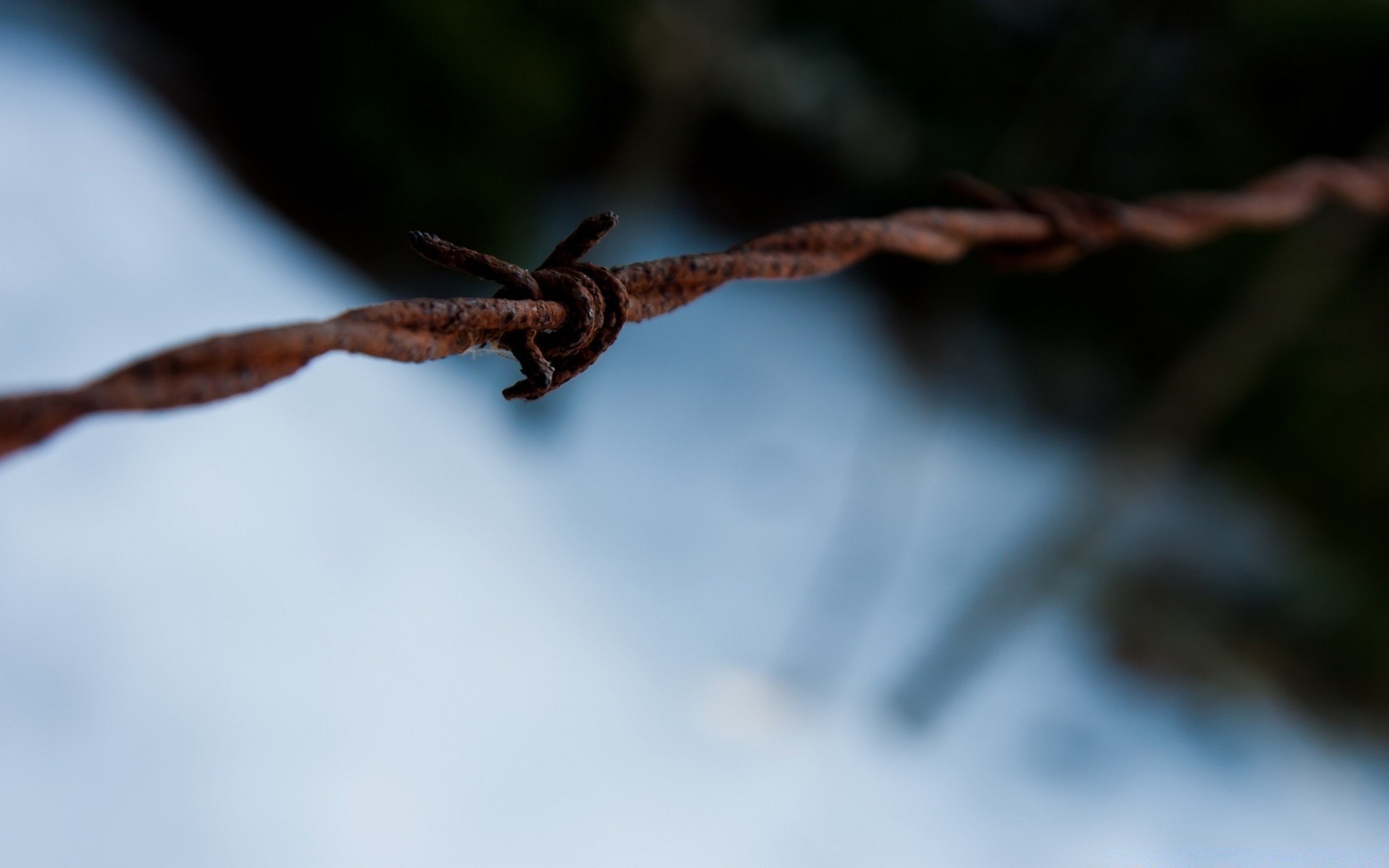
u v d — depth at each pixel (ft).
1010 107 33.86
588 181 29.37
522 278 1.80
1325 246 21.26
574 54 26.27
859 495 32.96
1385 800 28.96
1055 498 35.17
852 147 34.78
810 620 29.45
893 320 41.01
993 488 35.55
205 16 24.21
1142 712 29.73
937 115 34.30
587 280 1.88
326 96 23.40
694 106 27.71
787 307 40.65
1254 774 27.86
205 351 1.29
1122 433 24.76
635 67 26.50
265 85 24.29
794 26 32.76
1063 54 25.82
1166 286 30.09
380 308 1.56
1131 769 27.73
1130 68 25.95
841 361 39.14
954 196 3.59
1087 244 3.65
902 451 32.17
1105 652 30.76
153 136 21.90
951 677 26.66
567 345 1.88
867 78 33.83
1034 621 31.40
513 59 24.63
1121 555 32.35
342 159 23.84
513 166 25.36
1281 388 28.50
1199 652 30.78
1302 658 31.30
